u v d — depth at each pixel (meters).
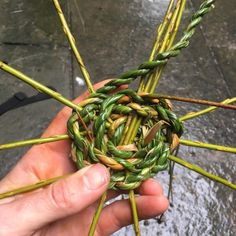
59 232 0.26
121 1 0.58
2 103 0.47
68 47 0.52
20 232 0.22
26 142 0.21
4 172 0.42
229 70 0.52
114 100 0.21
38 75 0.50
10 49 0.52
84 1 0.57
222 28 0.56
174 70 0.51
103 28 0.55
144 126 0.22
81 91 0.49
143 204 0.26
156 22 0.56
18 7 0.56
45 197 0.21
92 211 0.27
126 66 0.51
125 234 0.39
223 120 0.47
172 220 0.40
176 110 0.48
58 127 0.28
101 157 0.21
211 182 0.43
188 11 0.57
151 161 0.21
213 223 0.41
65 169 0.27
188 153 0.44
